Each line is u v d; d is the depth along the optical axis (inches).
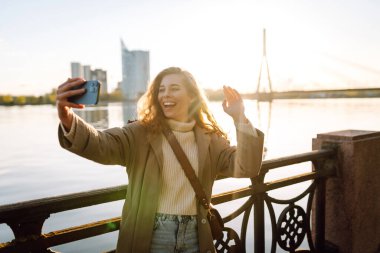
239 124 63.9
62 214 502.3
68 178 820.6
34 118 3563.0
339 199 125.0
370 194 127.4
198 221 64.7
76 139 52.5
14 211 57.2
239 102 65.1
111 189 69.5
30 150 1321.4
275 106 5836.6
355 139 122.3
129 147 63.4
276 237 105.7
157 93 69.0
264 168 98.0
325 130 1680.6
